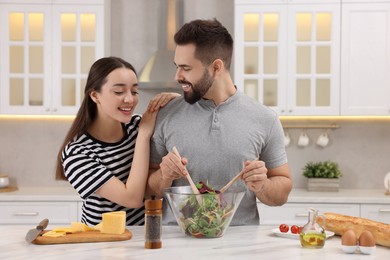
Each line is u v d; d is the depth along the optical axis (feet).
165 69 16.25
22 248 7.29
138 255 6.89
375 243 7.47
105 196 8.84
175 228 8.53
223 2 17.13
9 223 15.21
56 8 15.87
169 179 8.34
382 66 15.43
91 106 9.30
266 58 15.64
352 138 16.88
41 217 15.24
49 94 15.94
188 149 8.98
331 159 16.93
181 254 6.94
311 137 16.96
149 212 7.23
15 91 15.98
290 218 14.92
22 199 15.20
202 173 8.98
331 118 16.88
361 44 15.44
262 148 9.26
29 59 15.96
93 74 9.04
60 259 6.74
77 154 8.96
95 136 9.41
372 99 15.48
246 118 9.05
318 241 7.25
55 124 17.26
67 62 15.98
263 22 15.58
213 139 8.95
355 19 15.43
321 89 15.57
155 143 9.25
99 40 15.88
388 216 14.73
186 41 8.61
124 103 8.91
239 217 9.15
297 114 15.58
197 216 7.70
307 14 15.55
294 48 15.55
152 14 17.29
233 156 8.92
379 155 16.85
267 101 15.67
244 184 9.04
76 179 8.82
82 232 7.82
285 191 9.08
